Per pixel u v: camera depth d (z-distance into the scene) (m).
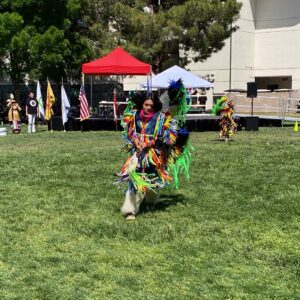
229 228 6.14
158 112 6.47
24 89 35.81
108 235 5.92
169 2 31.66
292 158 11.77
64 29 28.30
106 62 21.30
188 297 4.24
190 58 35.66
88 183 8.93
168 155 6.55
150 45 29.17
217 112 16.22
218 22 29.73
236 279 4.61
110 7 28.89
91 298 4.24
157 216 6.70
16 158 12.09
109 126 22.12
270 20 45.53
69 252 5.38
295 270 4.80
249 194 7.92
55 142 16.47
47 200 7.68
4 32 26.02
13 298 4.24
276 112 37.25
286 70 45.12
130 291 4.38
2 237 5.86
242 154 12.55
